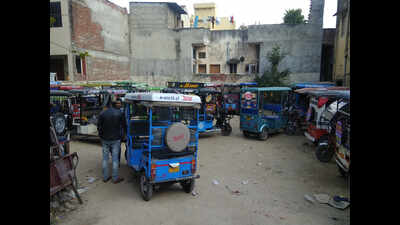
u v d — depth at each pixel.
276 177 6.55
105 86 14.11
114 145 5.76
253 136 11.95
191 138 5.28
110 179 6.05
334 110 7.80
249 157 8.42
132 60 25.45
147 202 4.90
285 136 12.03
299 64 22.56
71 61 17.80
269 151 9.24
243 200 5.13
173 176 4.93
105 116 5.60
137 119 6.15
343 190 5.73
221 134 12.40
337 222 4.32
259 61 23.53
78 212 4.44
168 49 24.97
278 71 22.53
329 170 7.14
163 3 24.78
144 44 25.23
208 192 5.48
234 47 24.80
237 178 6.42
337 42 19.48
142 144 5.68
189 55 24.56
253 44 24.20
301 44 22.44
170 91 10.98
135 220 4.23
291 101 13.44
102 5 21.08
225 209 4.71
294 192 5.61
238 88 18.88
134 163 5.84
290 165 7.59
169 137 4.78
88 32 19.48
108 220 4.20
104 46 21.47
